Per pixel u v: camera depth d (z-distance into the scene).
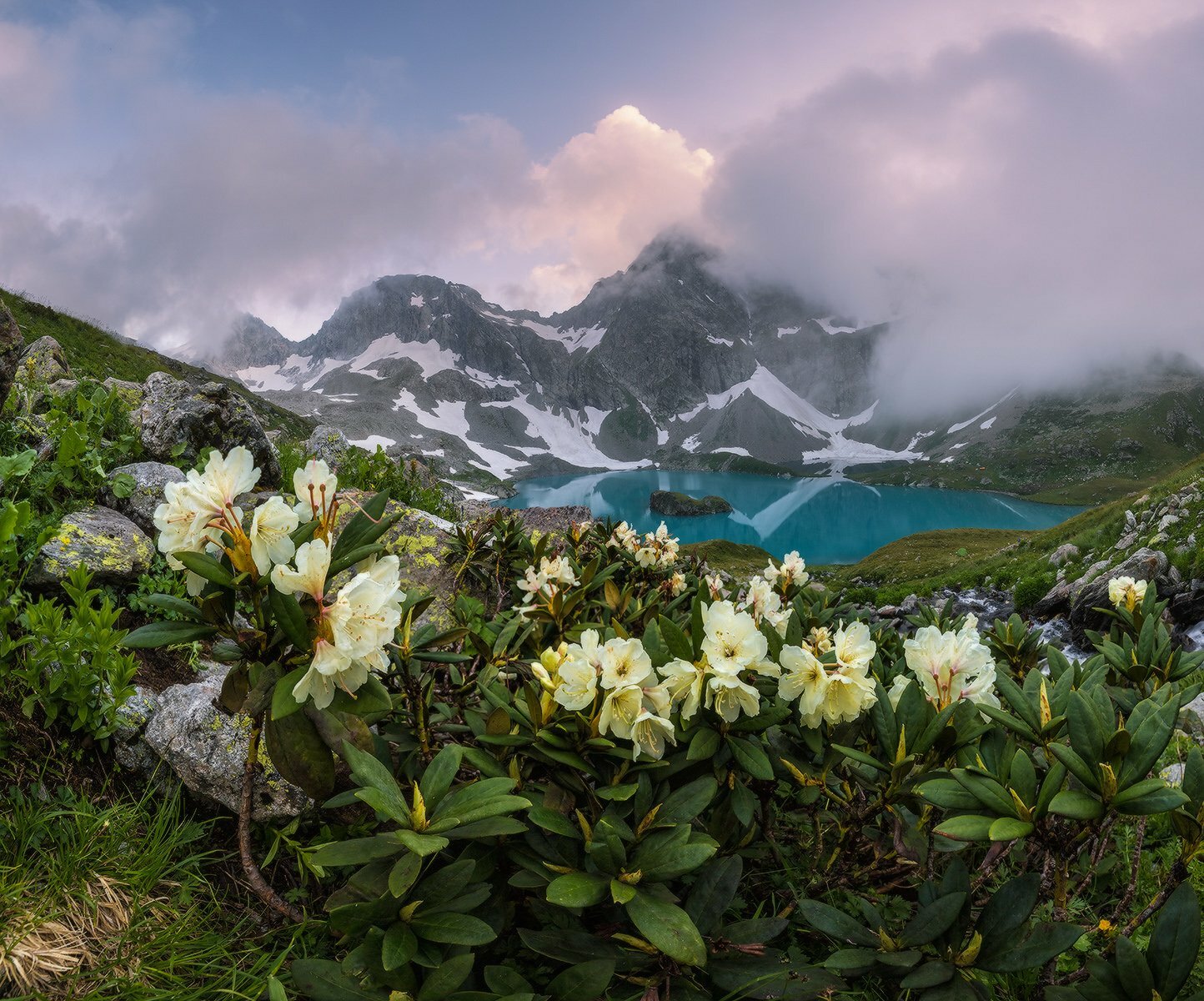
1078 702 2.18
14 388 6.54
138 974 2.37
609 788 2.46
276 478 7.41
